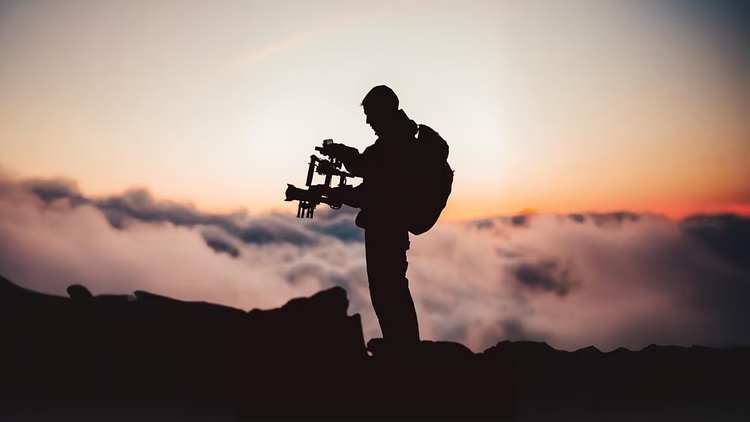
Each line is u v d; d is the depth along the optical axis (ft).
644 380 18.43
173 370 16.58
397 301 15.51
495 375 16.01
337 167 16.03
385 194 15.34
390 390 14.82
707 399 17.39
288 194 15.92
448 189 15.53
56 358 16.94
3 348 17.04
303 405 14.56
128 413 14.39
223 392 15.62
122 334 17.56
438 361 15.26
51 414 14.25
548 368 18.28
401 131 15.48
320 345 16.06
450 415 14.73
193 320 18.02
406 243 15.75
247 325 16.72
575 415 15.29
